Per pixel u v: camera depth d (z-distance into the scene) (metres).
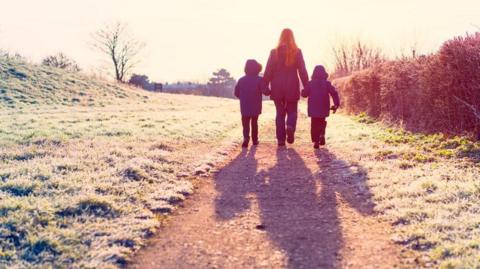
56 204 4.77
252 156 8.38
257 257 3.76
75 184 5.54
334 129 12.58
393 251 3.83
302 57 8.83
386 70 13.69
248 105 9.34
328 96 9.00
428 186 5.50
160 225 4.59
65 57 55.50
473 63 7.92
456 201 4.86
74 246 3.87
